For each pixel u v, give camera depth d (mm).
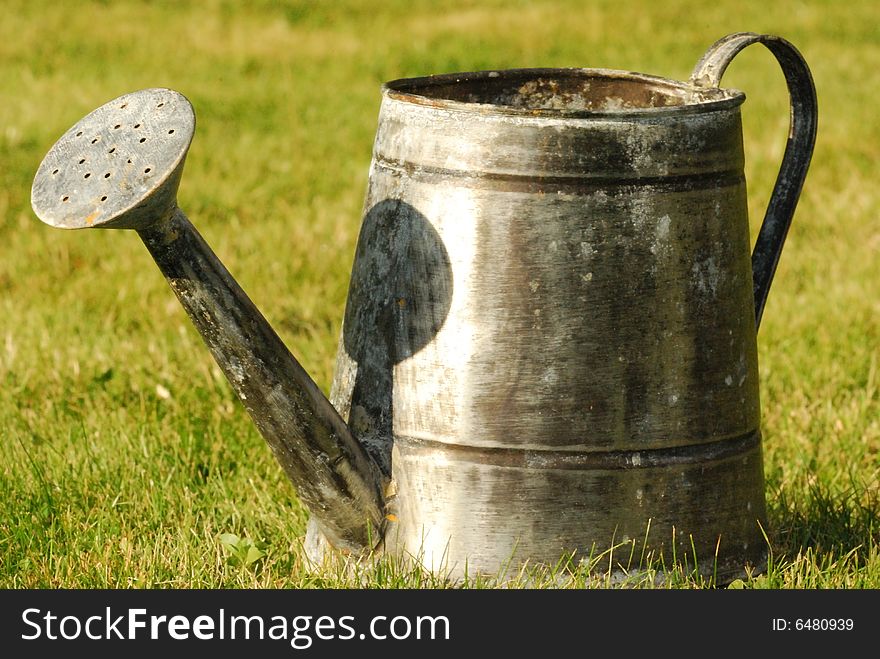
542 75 7129
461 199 6152
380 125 6629
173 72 23375
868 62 24625
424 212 6250
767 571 6770
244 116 20188
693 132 6188
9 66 23312
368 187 6711
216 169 16688
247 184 16172
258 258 13156
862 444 8961
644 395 6230
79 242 13797
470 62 24141
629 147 6078
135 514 7730
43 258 13312
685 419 6316
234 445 8641
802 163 7125
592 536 6293
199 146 18047
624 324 6160
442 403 6277
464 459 6273
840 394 9883
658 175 6125
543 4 31141
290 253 13359
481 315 6172
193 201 15352
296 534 7387
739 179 6496
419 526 6418
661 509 6340
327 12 29953
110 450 8469
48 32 26641
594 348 6160
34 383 9844
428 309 6273
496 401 6199
